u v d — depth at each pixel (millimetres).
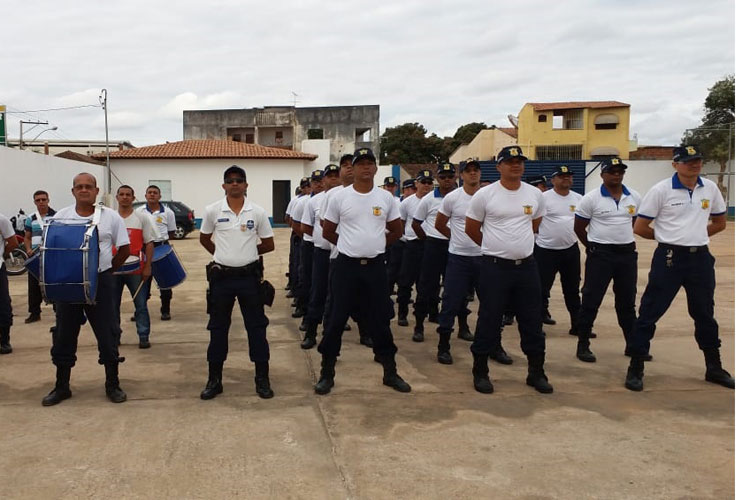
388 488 3010
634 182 30797
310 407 4168
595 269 5305
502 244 4422
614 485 3049
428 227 6125
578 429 3777
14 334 6418
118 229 4312
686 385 4680
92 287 3934
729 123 34688
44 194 7172
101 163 26438
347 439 3605
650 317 4566
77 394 4434
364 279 4414
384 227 4504
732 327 6723
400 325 6965
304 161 28297
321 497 2916
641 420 3936
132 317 7184
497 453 3420
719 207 4680
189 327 6789
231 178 4355
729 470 3217
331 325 4453
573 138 35344
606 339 6227
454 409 4137
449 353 5387
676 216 4527
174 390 4539
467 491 2986
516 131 43562
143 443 3533
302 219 6613
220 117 40062
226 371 5059
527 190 4523
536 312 4535
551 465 3271
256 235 4480
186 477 3107
